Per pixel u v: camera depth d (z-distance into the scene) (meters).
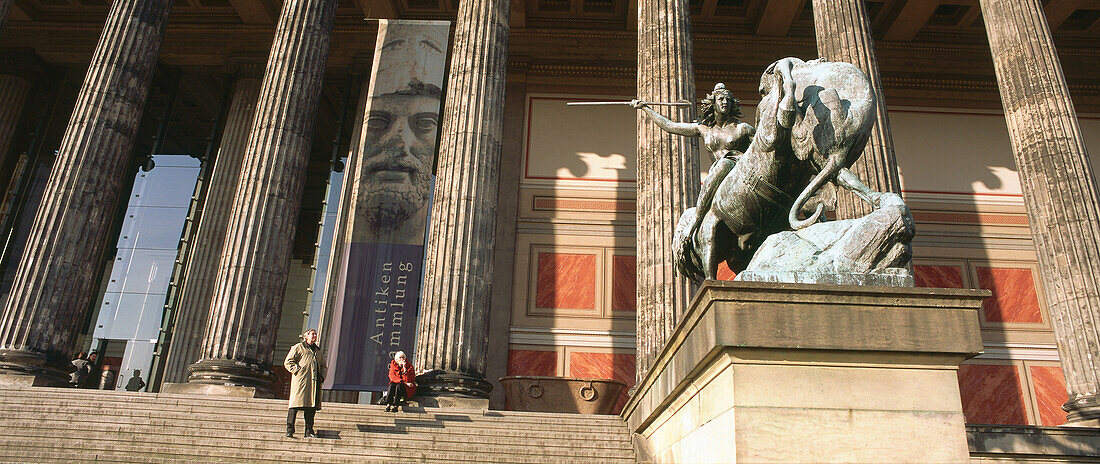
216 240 20.42
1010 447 10.26
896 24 22.52
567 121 22.41
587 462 9.13
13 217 21.88
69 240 14.03
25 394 11.06
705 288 3.73
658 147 13.79
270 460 9.05
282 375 27.02
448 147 14.65
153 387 19.88
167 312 20.69
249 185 14.40
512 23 23.09
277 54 15.69
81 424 9.95
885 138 14.08
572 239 20.98
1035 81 14.59
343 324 13.90
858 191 4.32
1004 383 19.38
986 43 23.17
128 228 22.06
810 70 4.70
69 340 13.85
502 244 20.78
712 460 3.94
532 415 11.17
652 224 13.17
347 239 18.34
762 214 4.92
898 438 3.48
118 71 15.45
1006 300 20.30
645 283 12.83
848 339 3.59
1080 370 12.70
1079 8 21.84
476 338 12.98
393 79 15.85
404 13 23.27
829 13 15.62
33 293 13.55
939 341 3.59
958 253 20.84
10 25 23.41
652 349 12.23
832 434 3.47
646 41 15.16
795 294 3.68
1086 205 13.46
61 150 14.72
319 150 29.86
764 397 3.54
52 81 23.75
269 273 13.82
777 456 3.42
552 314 20.11
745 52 23.11
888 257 4.05
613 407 15.51
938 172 21.75
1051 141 14.06
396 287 14.16
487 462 9.10
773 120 4.57
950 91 22.88
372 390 13.51
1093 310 12.79
